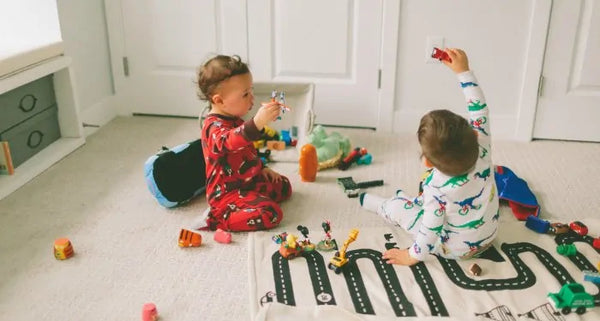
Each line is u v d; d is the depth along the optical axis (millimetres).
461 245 1655
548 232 1828
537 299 1536
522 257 1718
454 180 1541
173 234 1882
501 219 1944
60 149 2471
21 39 2480
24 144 2352
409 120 2736
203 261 1733
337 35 2654
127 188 2207
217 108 1936
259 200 1896
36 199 2117
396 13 2561
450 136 1470
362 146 2588
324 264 1684
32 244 1828
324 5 2613
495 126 2680
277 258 1709
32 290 1606
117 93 2932
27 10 2438
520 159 2457
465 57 1672
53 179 2275
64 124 2564
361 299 1541
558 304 1474
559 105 2604
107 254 1771
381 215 1953
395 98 2715
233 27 2723
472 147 1490
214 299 1566
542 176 2289
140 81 2896
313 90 2492
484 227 1634
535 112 2629
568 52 2508
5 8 2439
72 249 1765
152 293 1592
